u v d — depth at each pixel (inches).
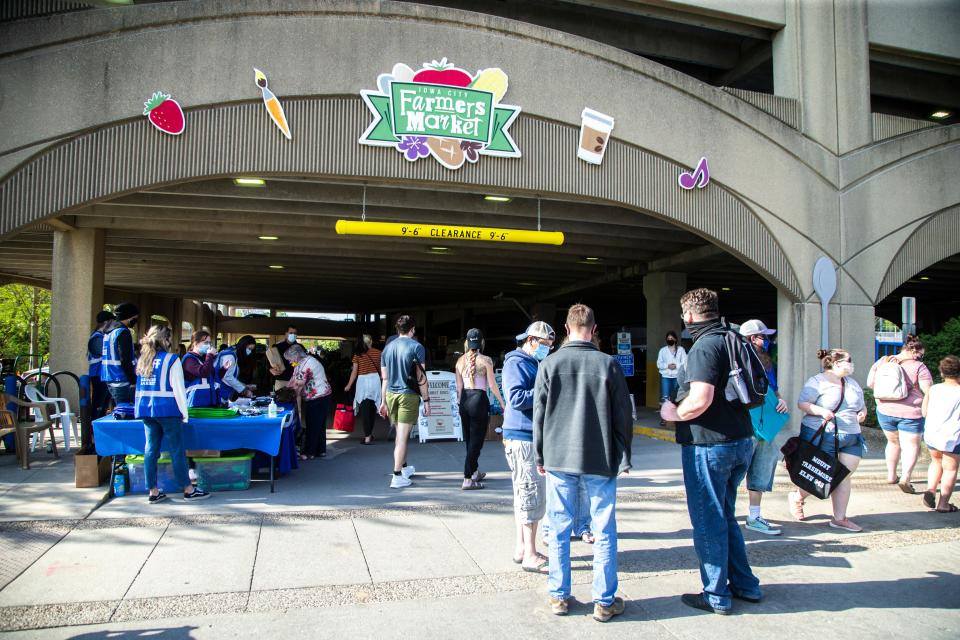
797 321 434.0
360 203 402.9
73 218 450.3
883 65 567.5
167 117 318.0
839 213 442.3
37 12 333.7
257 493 260.8
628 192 384.8
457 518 229.5
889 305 1186.6
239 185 387.5
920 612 155.5
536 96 364.2
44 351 1256.2
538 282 831.1
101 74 312.0
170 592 160.4
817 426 220.1
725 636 142.6
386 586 167.5
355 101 339.0
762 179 418.9
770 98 428.1
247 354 414.3
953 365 243.8
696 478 157.0
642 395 862.5
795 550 201.0
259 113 328.8
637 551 198.8
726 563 154.4
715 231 407.8
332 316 2085.4
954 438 241.8
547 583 171.8
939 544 207.2
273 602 156.1
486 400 274.5
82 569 174.4
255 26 328.5
